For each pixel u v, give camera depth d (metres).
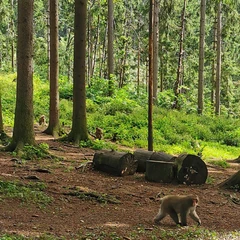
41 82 36.03
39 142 17.52
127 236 7.23
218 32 33.50
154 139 21.67
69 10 46.16
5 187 9.76
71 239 6.85
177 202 8.02
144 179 12.48
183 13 33.62
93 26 47.78
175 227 8.01
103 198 9.83
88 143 17.97
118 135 21.38
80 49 17.78
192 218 8.16
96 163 13.16
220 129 27.34
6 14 39.84
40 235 6.94
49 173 12.09
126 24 50.34
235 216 9.34
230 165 17.88
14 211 8.36
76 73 18.00
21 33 14.34
